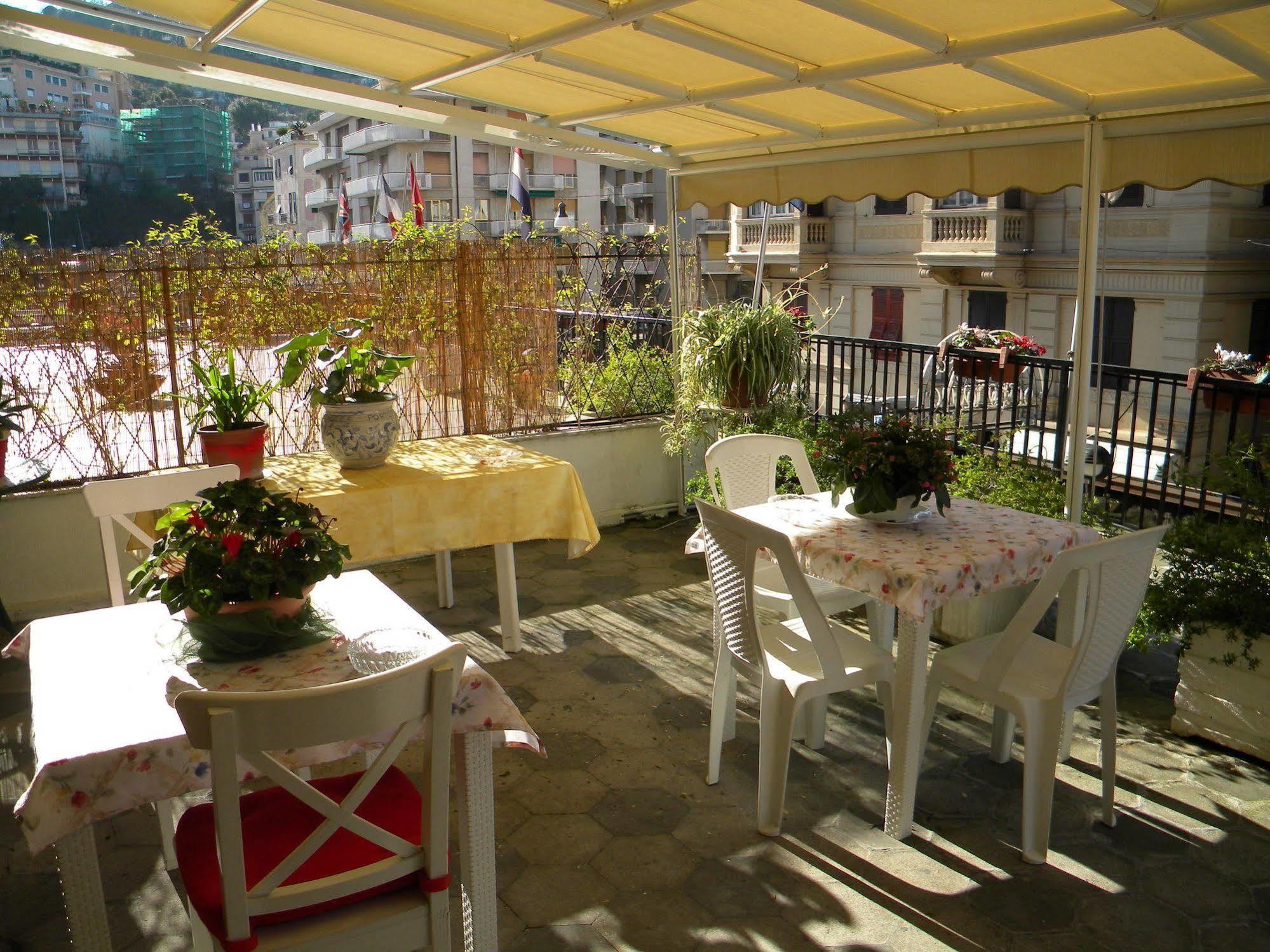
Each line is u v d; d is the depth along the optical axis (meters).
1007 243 16.25
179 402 5.24
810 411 6.38
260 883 1.89
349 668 2.26
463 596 5.38
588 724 3.92
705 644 4.72
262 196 38.03
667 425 6.59
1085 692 3.01
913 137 4.81
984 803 3.33
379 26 4.16
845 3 3.06
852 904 2.81
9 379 4.88
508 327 6.22
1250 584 3.47
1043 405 6.05
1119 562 2.87
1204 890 2.86
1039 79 3.72
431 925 2.05
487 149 35.22
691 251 6.59
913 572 2.97
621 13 3.43
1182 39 3.22
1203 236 14.21
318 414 5.63
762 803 3.14
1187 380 5.32
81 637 2.49
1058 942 2.64
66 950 2.61
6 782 3.49
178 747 1.97
